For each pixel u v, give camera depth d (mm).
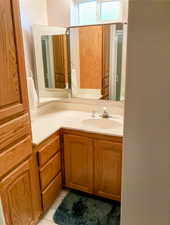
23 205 1459
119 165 1786
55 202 1991
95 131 1773
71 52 2227
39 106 2199
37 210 1678
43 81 2193
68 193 2127
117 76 2127
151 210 793
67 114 2268
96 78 2229
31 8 1962
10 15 1168
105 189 1933
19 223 1431
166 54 605
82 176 1991
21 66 1303
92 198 2055
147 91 661
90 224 1732
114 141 1738
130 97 694
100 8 2086
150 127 692
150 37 613
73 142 1913
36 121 2035
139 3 600
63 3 2121
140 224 837
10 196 1304
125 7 1924
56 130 1820
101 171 1885
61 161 2021
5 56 1156
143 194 787
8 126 1227
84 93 2328
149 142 710
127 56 660
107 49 2088
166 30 588
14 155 1305
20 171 1382
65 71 2291
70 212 1862
